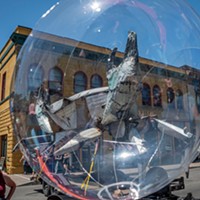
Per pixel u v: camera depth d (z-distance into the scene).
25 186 12.63
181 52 5.06
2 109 22.31
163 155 4.36
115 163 4.46
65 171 4.55
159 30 5.18
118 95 5.58
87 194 4.13
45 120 5.22
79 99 5.91
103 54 6.14
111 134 5.24
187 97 4.93
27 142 4.91
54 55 5.80
